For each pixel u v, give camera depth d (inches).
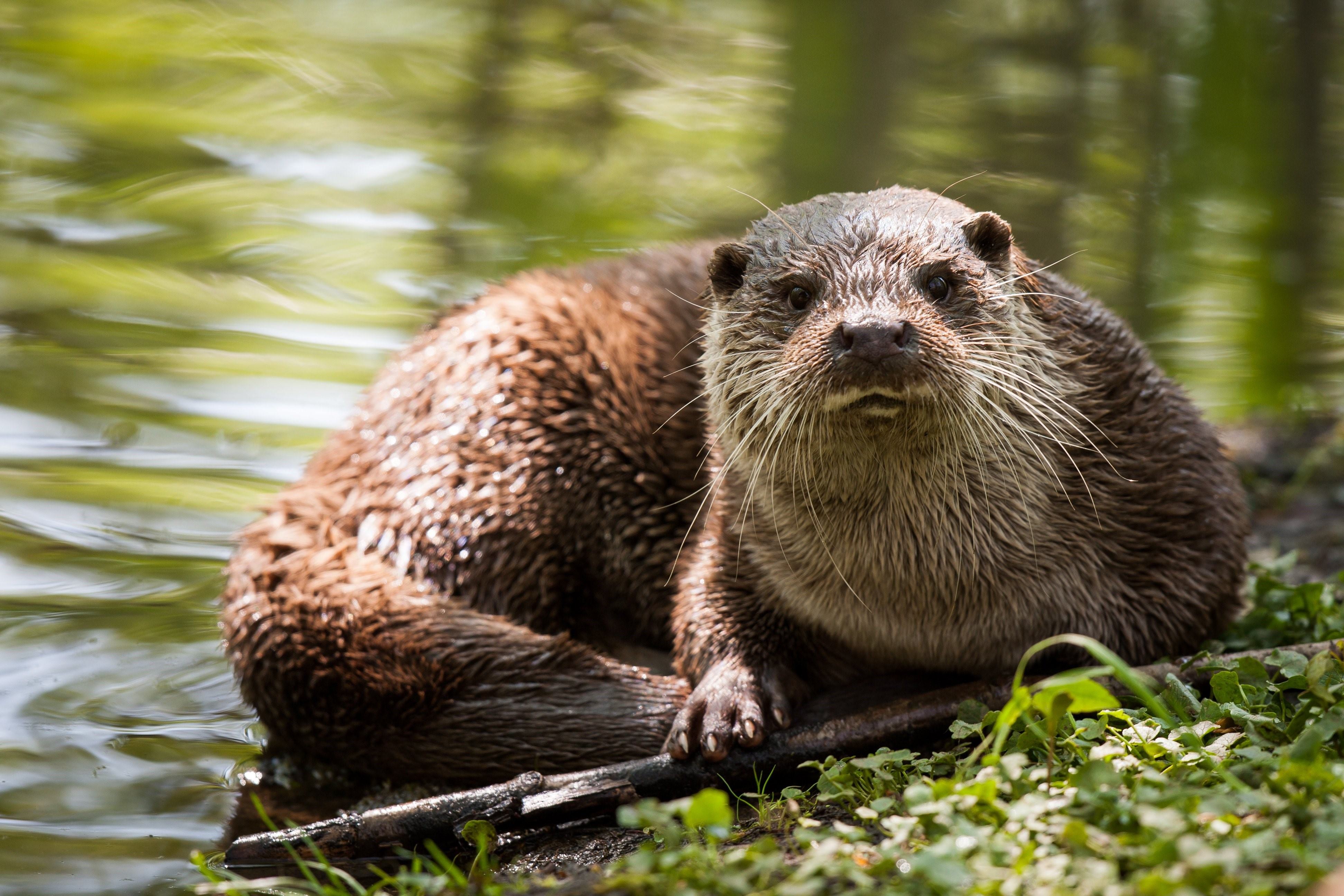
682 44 1128.2
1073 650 301.4
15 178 853.8
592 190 917.2
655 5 1140.5
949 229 295.4
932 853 191.8
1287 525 463.2
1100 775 207.8
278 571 342.0
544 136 992.2
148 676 367.2
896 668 322.0
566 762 313.1
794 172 954.7
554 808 275.7
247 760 331.0
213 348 617.0
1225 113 955.3
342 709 324.5
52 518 459.8
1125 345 324.2
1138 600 303.6
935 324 276.1
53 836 290.5
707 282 385.7
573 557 367.2
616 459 369.4
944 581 300.0
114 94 1033.5
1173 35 1005.2
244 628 336.8
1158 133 963.3
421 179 911.7
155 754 331.0
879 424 279.3
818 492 297.7
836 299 283.0
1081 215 879.7
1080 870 187.0
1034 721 261.4
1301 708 237.5
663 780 283.0
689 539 370.0
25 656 374.9
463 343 377.1
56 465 500.4
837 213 304.0
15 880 270.8
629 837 271.1
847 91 976.3
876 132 967.0
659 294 389.7
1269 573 361.4
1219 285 810.8
